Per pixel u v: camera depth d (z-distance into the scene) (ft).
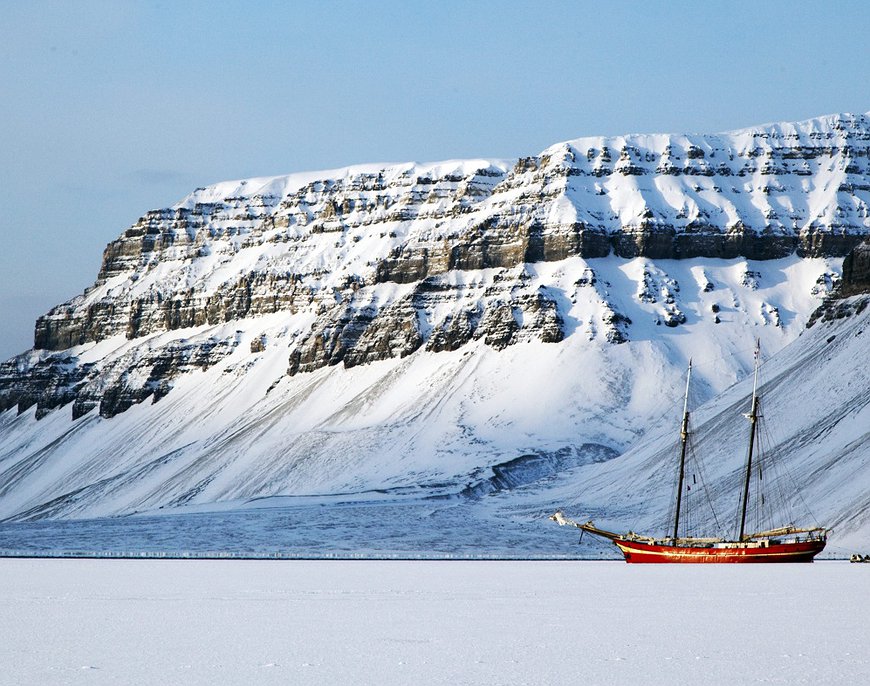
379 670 279.69
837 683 260.42
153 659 296.10
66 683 262.47
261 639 332.80
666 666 284.00
